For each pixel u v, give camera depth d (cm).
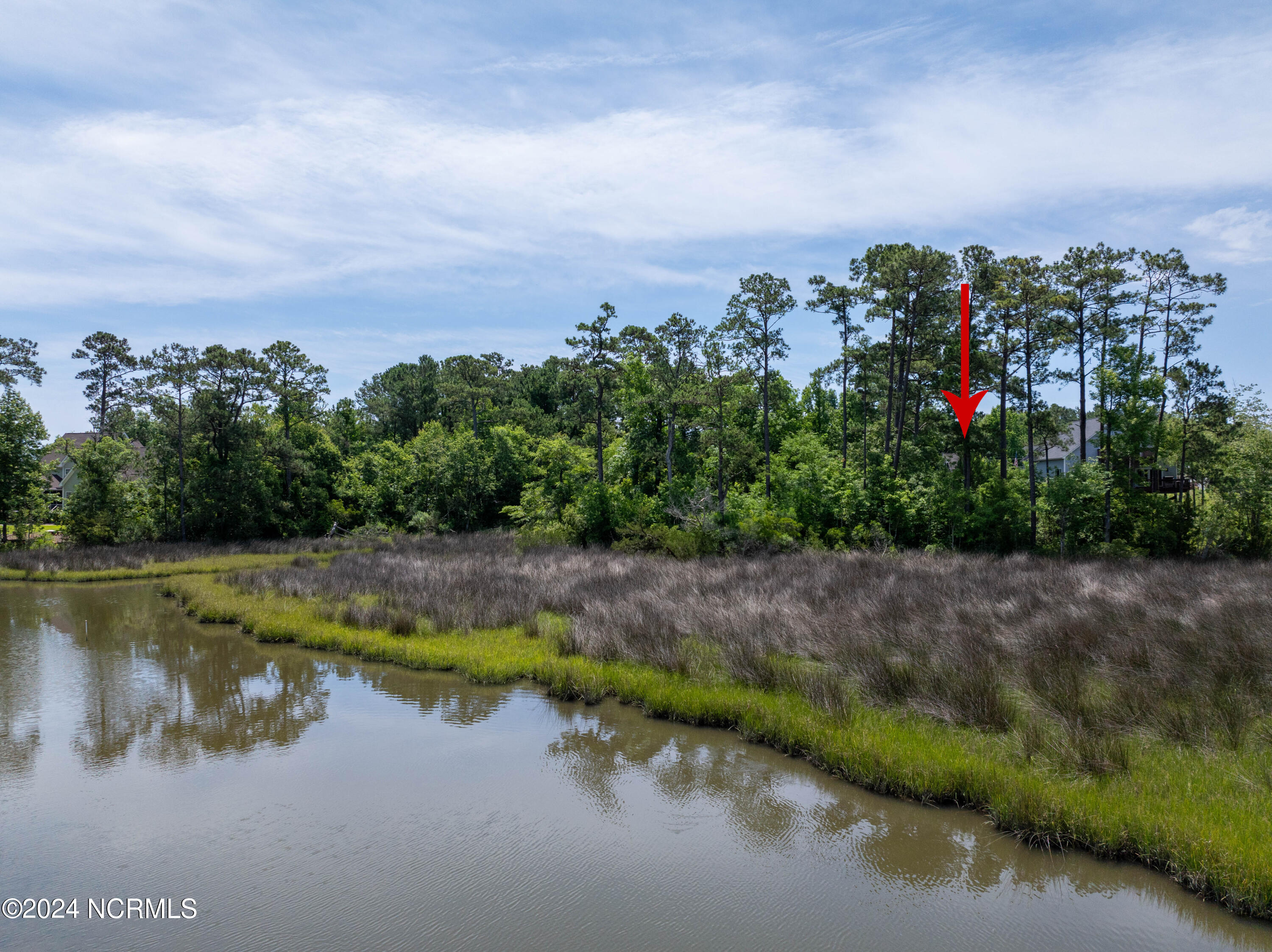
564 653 1270
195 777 816
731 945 502
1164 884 561
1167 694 840
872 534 2936
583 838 663
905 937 507
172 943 509
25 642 1554
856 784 761
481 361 6250
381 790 774
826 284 3450
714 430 3725
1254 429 3145
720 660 1121
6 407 3656
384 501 5134
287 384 4753
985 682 886
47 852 651
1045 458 4941
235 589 2188
